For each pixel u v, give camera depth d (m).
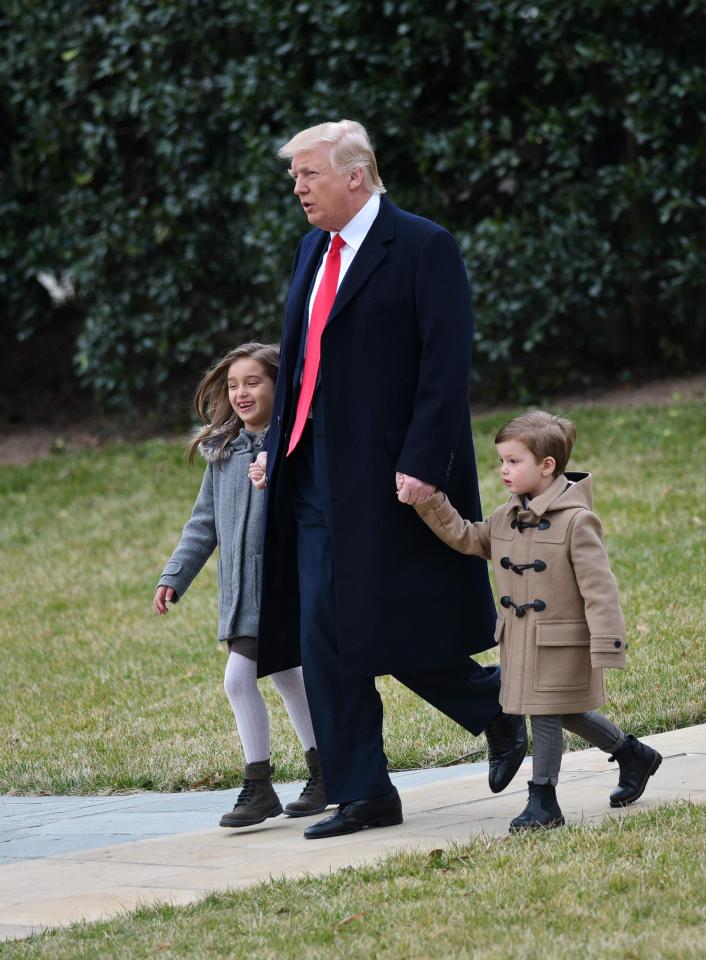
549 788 15.00
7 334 55.19
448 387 15.63
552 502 15.13
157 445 48.50
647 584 29.89
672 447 40.78
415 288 15.95
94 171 48.00
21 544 41.69
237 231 46.00
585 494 15.38
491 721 16.55
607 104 42.91
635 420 43.44
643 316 47.66
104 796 21.89
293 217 43.62
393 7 42.47
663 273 43.88
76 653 31.53
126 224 46.34
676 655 24.61
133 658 30.66
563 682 14.97
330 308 16.33
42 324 53.19
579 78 42.00
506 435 15.33
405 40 42.44
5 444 51.84
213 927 12.20
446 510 15.71
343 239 16.34
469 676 16.48
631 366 48.28
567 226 42.00
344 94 43.19
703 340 48.38
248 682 17.55
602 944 10.58
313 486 16.53
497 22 42.06
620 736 15.78
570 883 12.20
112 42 44.94
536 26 41.34
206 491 18.56
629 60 40.62
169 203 45.41
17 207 48.91
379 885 12.94
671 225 43.47
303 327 16.70
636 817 14.50
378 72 43.91
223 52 45.72
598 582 14.79
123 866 15.64
